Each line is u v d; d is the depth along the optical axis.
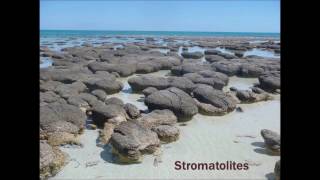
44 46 60.69
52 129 14.56
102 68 30.19
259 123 17.97
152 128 15.20
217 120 18.31
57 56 41.06
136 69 31.98
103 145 14.45
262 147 14.73
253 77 30.59
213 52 48.41
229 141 15.35
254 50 62.28
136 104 20.84
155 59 36.06
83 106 18.30
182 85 22.58
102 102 19.45
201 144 14.92
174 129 15.16
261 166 12.90
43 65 36.03
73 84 22.62
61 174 12.06
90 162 12.91
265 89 25.44
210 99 19.61
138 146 13.02
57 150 12.97
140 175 12.07
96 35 131.00
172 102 17.91
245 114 19.52
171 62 34.75
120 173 12.18
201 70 30.31
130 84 23.89
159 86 23.16
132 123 13.95
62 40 87.44
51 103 17.23
